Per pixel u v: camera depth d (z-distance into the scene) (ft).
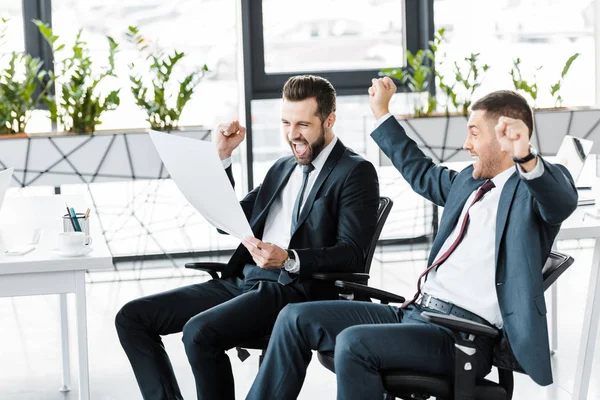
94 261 9.20
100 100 19.80
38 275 9.18
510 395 8.57
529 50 21.40
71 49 19.74
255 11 20.51
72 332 15.44
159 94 19.16
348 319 9.07
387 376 8.30
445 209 9.24
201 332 9.52
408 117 19.70
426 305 8.97
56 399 12.43
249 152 20.71
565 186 7.86
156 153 18.60
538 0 21.30
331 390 12.59
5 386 12.98
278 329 9.12
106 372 13.50
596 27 21.45
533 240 8.24
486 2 21.13
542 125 19.77
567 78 21.63
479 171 8.79
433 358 8.31
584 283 17.92
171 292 10.31
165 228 20.49
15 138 18.06
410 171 9.97
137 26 20.12
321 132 10.24
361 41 21.11
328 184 10.23
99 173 18.48
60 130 19.21
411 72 21.22
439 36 20.92
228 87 20.77
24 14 19.69
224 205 9.74
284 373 9.03
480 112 8.71
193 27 20.39
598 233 10.96
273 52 20.79
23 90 18.61
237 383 12.96
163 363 10.07
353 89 21.11
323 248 9.87
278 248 9.64
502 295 8.30
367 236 10.07
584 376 11.67
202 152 9.77
